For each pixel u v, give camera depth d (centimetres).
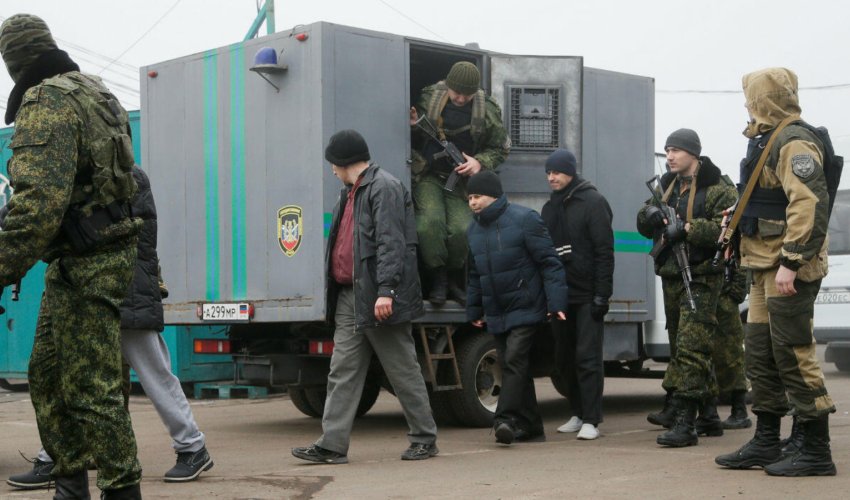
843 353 1386
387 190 619
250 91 802
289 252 774
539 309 696
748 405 970
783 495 495
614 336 929
